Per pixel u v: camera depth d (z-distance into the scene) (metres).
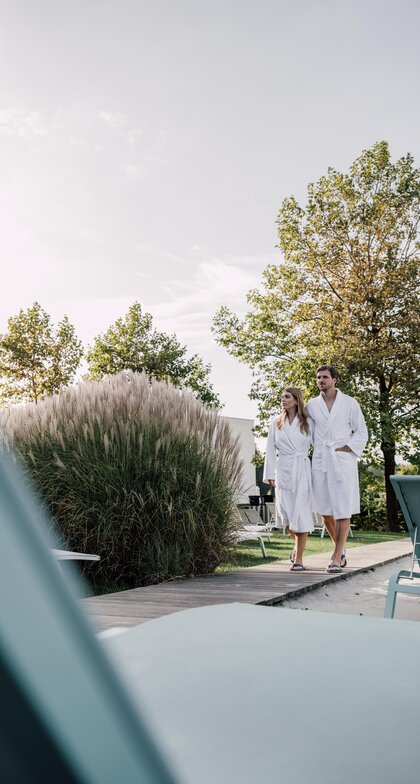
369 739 0.39
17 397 31.23
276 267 24.67
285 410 6.71
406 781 0.34
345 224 23.47
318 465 6.56
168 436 6.93
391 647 0.57
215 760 0.36
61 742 0.19
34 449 7.13
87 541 6.73
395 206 23.06
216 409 7.62
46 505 6.71
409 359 22.58
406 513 3.15
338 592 5.74
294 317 23.98
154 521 6.75
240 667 0.52
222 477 7.13
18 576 0.19
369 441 22.06
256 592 5.07
